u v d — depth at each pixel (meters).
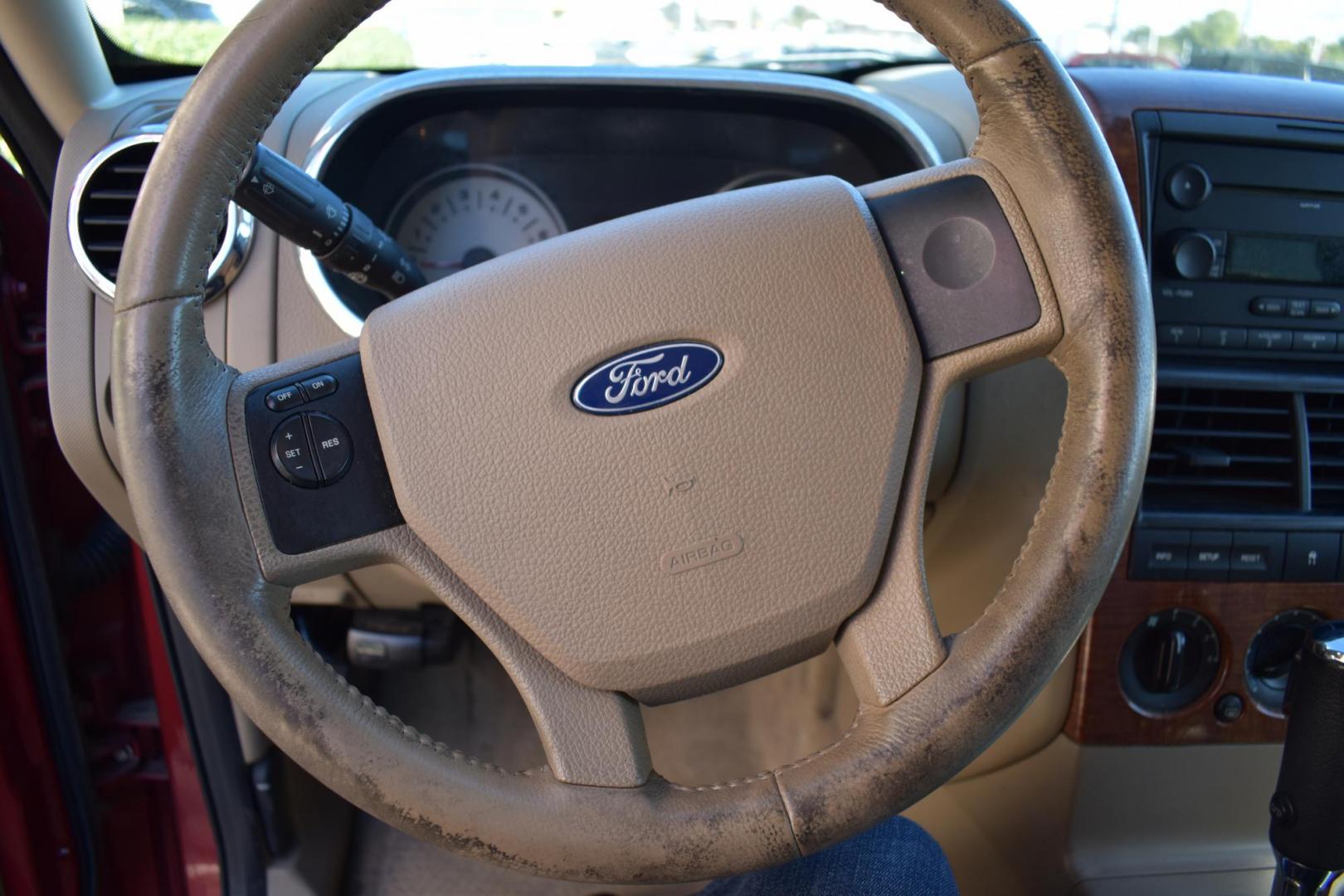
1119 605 1.00
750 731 1.58
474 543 0.61
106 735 1.26
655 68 1.10
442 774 0.56
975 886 1.25
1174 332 0.99
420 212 1.23
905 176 0.64
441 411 0.61
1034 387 0.98
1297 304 0.99
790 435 0.61
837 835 0.57
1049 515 0.60
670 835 0.57
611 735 0.61
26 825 1.12
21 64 0.94
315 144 1.00
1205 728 1.05
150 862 1.35
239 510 0.59
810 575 0.61
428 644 1.31
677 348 0.61
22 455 1.08
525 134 1.20
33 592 1.08
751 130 1.21
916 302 0.62
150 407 0.56
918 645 0.60
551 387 0.61
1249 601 1.01
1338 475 1.01
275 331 0.95
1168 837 1.10
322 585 1.12
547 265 0.63
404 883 1.43
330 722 0.56
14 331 1.07
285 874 1.32
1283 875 0.87
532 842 0.56
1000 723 0.58
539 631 0.61
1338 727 0.77
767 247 0.62
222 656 0.56
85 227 0.92
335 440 0.61
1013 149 0.61
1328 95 0.99
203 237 0.57
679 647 0.61
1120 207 0.59
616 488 0.61
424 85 1.07
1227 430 1.00
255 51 0.56
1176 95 0.97
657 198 1.26
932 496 1.06
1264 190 0.98
